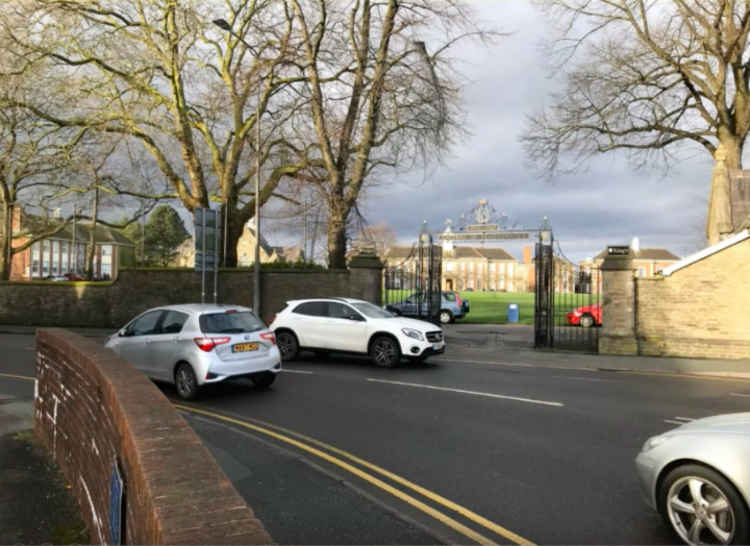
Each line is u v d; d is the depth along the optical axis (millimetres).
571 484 5223
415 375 12031
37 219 32531
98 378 4145
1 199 30250
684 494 3998
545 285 18094
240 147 23531
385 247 70438
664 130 24922
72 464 4918
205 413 8258
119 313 23688
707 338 15773
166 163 23656
